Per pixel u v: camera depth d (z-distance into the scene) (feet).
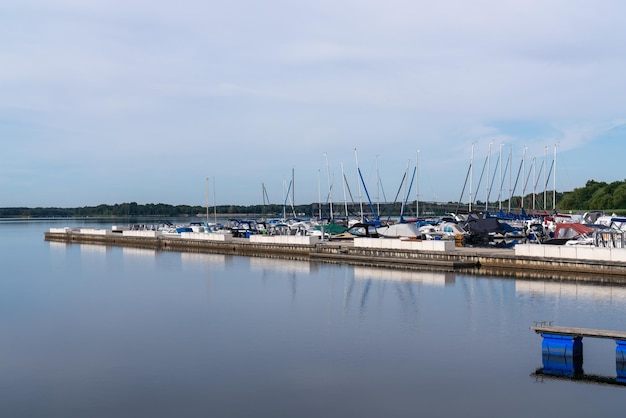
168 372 79.61
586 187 571.28
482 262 175.63
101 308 124.06
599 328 97.45
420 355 85.51
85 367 82.48
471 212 322.14
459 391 71.41
